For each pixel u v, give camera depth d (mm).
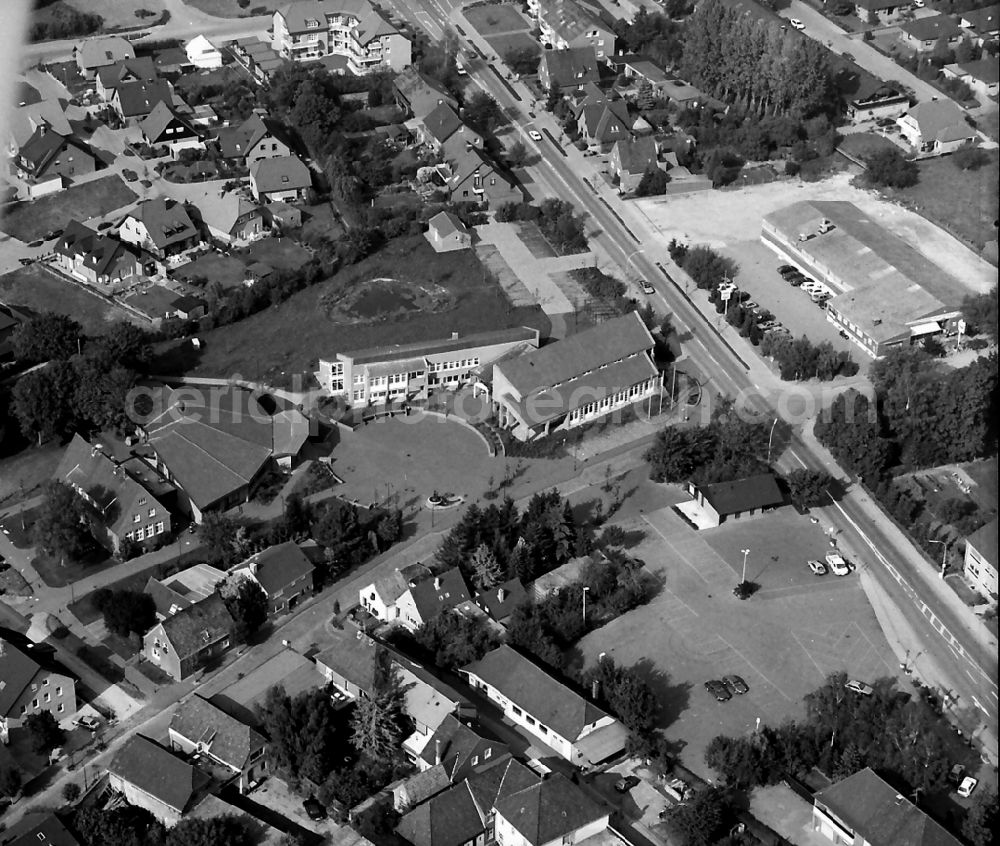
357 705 194625
